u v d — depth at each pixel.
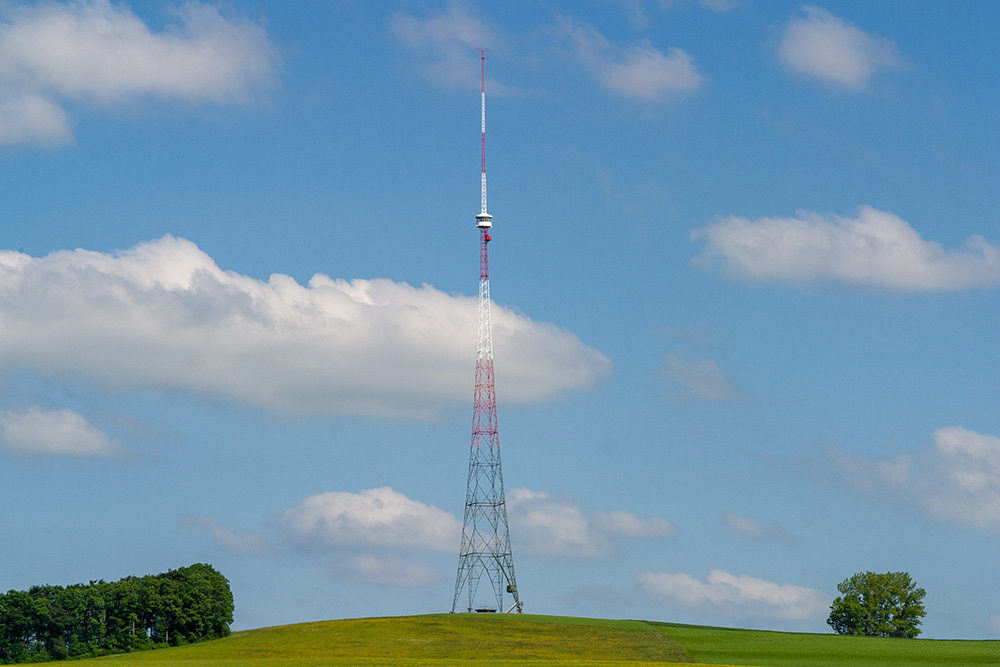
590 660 128.12
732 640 142.38
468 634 145.50
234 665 117.12
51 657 157.38
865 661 129.38
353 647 138.50
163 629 163.38
